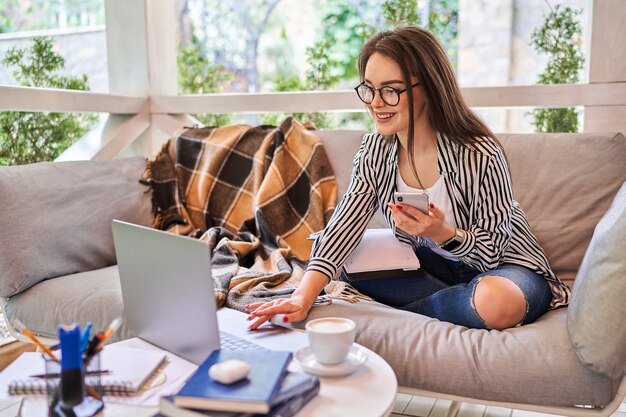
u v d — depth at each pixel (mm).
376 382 1037
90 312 1691
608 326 1206
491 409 1832
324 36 3314
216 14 3309
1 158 2336
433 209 1448
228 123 3072
